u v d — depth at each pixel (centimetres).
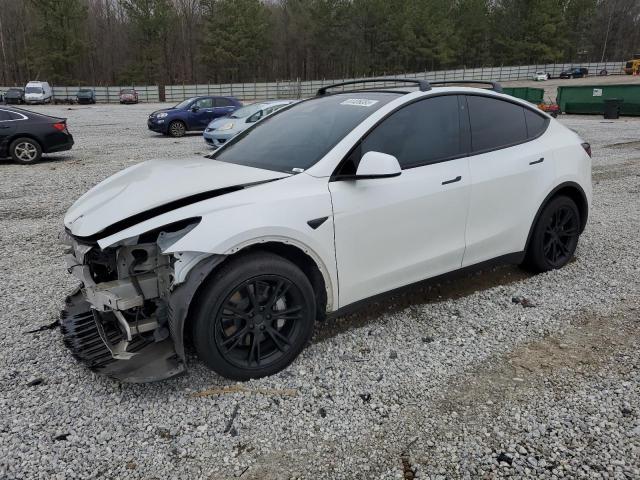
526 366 321
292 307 309
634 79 6431
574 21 9406
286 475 237
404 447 254
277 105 1473
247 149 379
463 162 381
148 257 284
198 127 1917
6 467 238
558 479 232
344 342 350
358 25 8319
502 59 8800
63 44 7069
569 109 2784
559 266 476
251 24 7669
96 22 8144
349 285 331
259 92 6197
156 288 288
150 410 279
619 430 262
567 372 314
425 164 362
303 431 265
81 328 330
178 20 8194
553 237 462
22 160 1191
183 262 271
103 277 318
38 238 611
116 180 342
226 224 277
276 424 270
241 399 288
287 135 372
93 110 3934
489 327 371
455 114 388
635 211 714
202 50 7944
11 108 1189
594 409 279
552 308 400
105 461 244
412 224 351
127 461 244
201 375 310
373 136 341
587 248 546
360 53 8438
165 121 1864
